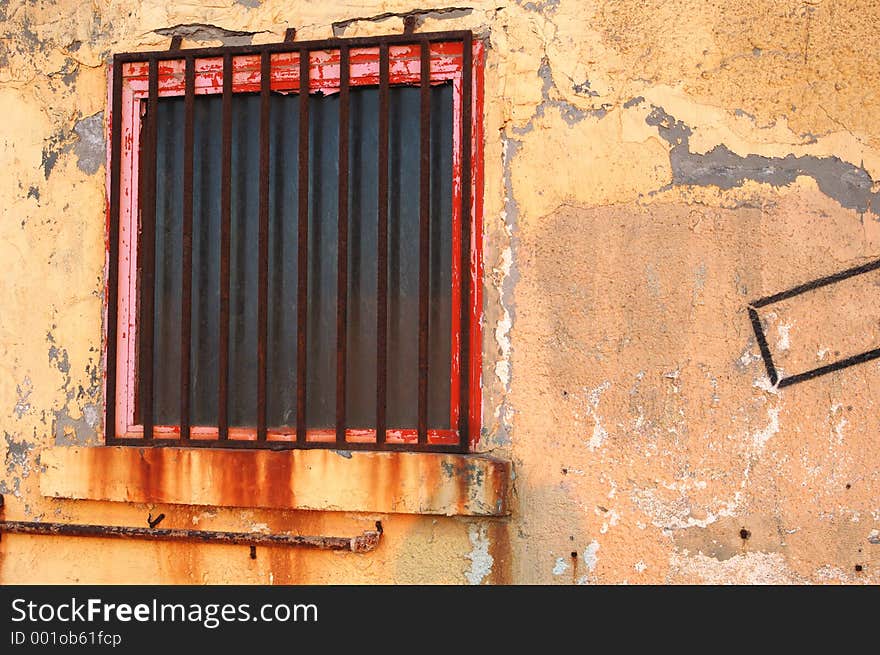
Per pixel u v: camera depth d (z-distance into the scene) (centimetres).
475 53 319
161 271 347
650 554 301
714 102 304
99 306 346
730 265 302
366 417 328
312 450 317
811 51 301
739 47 304
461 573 311
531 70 314
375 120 331
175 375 345
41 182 353
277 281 337
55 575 345
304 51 327
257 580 327
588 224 309
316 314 334
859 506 293
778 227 300
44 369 350
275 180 338
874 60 299
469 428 314
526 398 311
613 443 305
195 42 342
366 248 330
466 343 312
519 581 308
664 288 304
